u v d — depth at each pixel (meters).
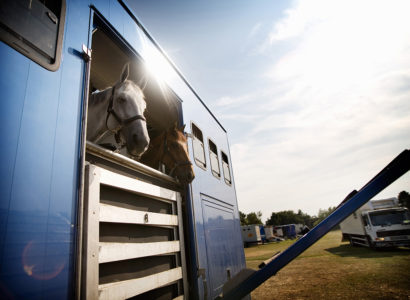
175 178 2.98
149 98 3.47
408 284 6.21
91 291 1.37
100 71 3.57
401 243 12.39
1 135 1.05
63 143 1.34
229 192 4.88
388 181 1.58
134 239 2.00
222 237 3.80
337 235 38.94
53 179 1.24
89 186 1.54
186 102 3.48
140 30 2.56
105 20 1.97
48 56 1.37
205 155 3.88
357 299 5.61
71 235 1.27
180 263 2.57
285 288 7.38
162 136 3.41
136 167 2.20
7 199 1.02
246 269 1.78
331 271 9.05
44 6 1.41
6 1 1.20
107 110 2.70
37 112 1.23
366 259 10.88
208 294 2.75
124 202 1.97
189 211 2.86
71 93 1.46
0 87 1.10
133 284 1.79
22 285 1.00
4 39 1.15
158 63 2.81
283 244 29.62
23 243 1.04
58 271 1.16
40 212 1.14
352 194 2.00
